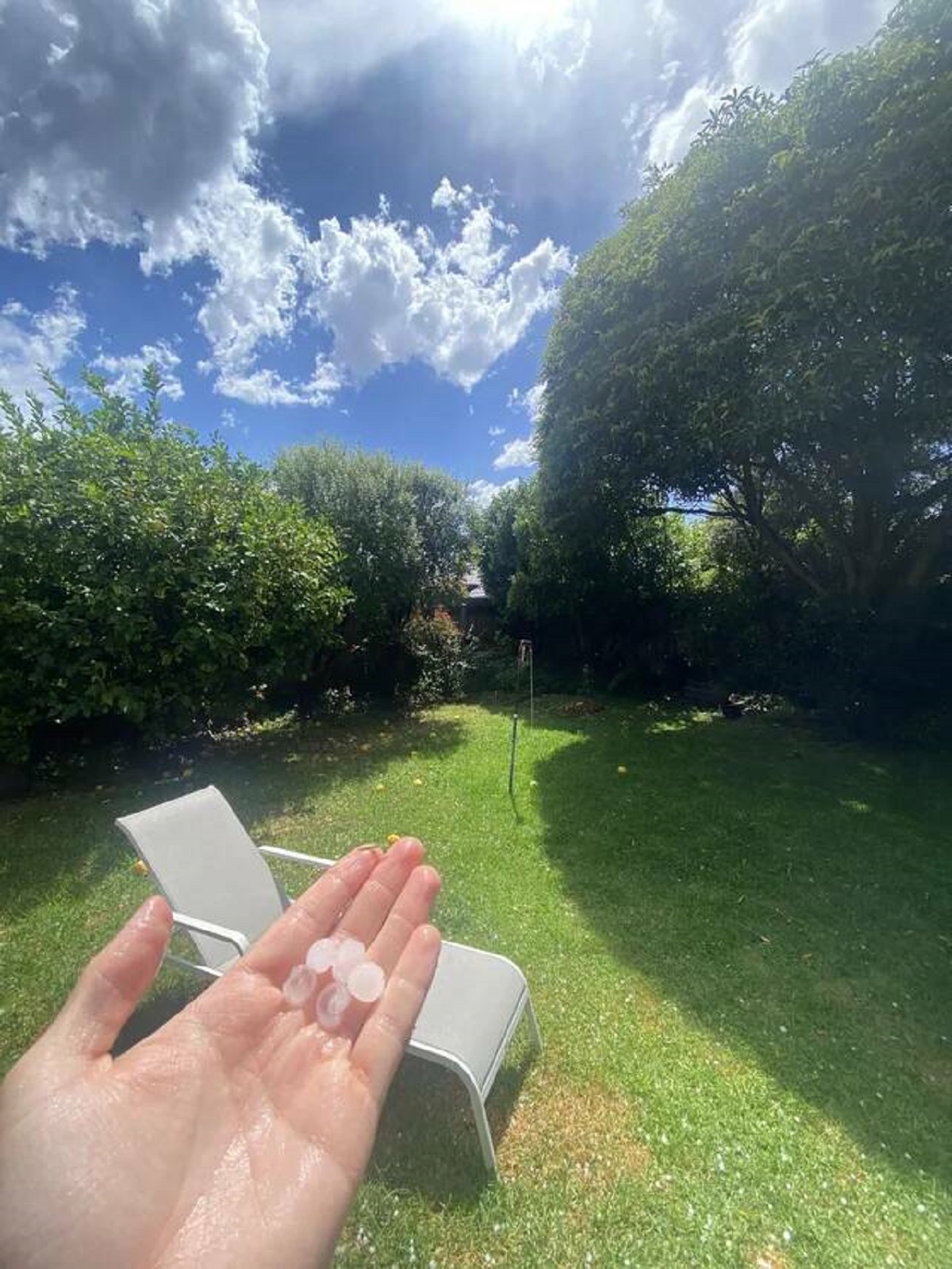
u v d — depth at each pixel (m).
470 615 13.92
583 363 6.64
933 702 6.45
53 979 2.48
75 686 4.68
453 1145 1.73
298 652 6.59
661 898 3.29
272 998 1.06
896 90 4.32
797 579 8.09
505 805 4.70
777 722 7.78
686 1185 1.62
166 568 4.92
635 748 6.49
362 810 4.57
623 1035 2.21
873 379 4.76
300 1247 0.78
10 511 4.36
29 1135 0.74
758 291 5.01
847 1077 2.04
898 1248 1.46
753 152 5.16
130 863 3.56
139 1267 0.71
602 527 8.29
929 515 6.73
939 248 4.06
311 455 8.94
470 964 2.08
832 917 3.12
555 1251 1.45
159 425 6.04
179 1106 0.85
